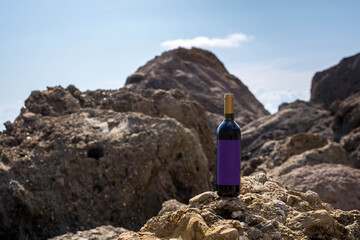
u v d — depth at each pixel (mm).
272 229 2623
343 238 2686
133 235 2818
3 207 11172
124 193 12109
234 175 2945
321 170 8359
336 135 36969
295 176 8344
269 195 3180
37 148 12930
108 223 11633
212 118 54344
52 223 11305
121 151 12828
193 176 13789
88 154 12914
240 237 2514
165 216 2965
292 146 16766
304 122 43375
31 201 11297
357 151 27516
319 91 71312
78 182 12094
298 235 2635
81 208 11680
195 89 72000
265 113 80312
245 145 40719
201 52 96062
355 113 35188
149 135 13656
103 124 15133
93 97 20984
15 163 12109
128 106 20672
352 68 68625
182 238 2592
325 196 7695
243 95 80875
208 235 2471
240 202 2900
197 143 14703
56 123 14930
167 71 76562
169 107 22016
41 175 12008
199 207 2971
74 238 8609
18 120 16484
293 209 2992
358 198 7617
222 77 83750
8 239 11109
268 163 16516
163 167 13156
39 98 18188
